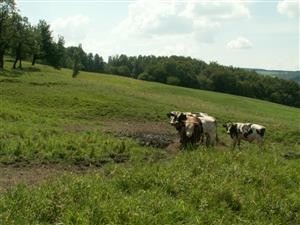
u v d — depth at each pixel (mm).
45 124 27922
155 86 88188
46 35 103125
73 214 7883
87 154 17578
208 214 9070
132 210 8242
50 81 55812
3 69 73625
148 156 18906
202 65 179000
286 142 32250
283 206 10352
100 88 54906
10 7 82000
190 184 10508
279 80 148500
